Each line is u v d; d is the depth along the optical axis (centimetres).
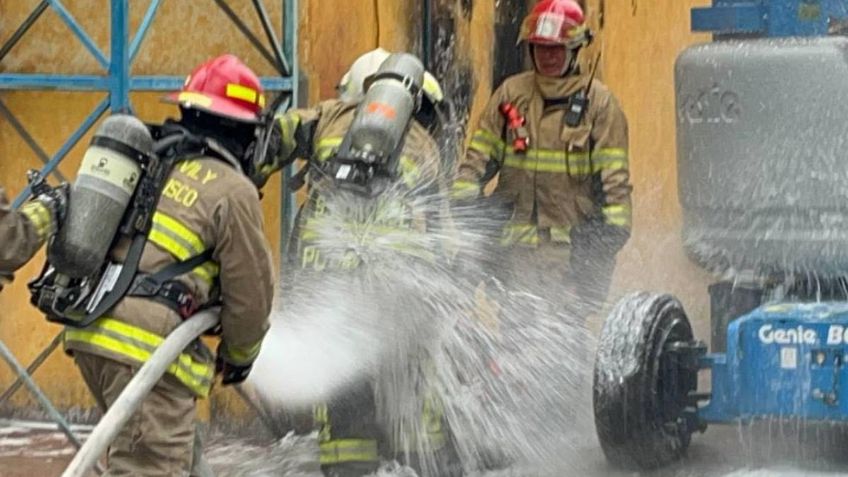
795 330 2097
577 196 2392
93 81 2162
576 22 2373
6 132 2430
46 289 1500
